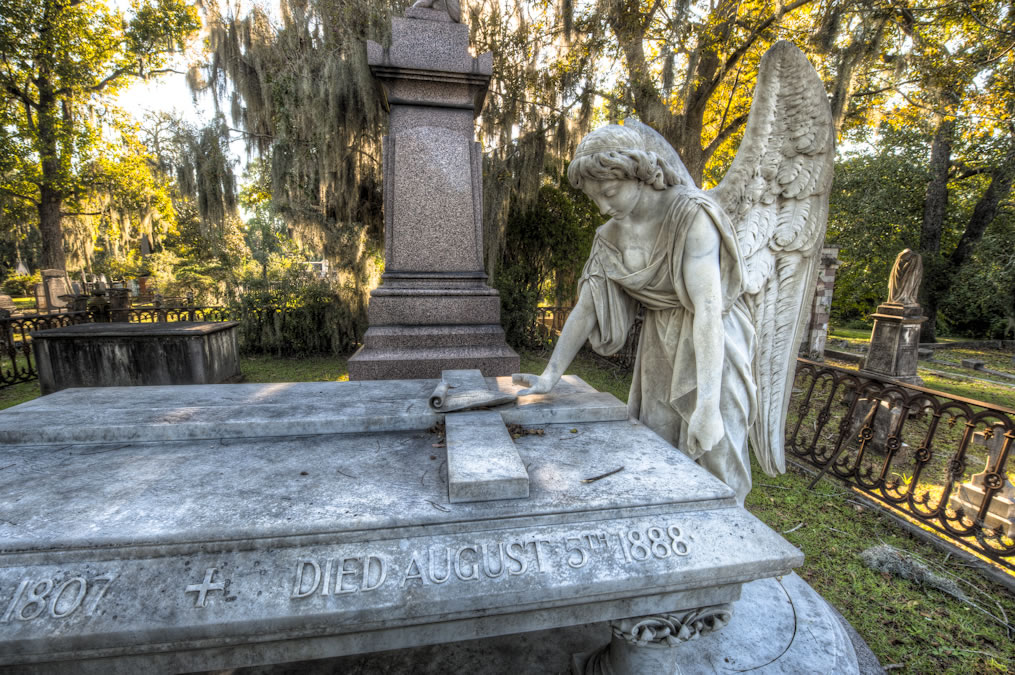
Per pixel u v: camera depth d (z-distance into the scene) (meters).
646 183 1.64
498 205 6.57
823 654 1.63
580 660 1.60
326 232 7.29
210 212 6.50
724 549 1.20
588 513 1.24
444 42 3.71
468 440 1.52
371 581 1.05
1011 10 8.40
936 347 12.83
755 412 1.90
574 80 6.54
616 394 5.89
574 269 8.36
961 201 14.94
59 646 0.92
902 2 6.82
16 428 1.62
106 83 13.91
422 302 3.90
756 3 8.12
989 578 2.48
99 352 5.04
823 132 1.67
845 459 3.66
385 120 5.56
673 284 1.64
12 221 15.20
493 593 1.06
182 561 1.06
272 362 7.56
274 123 6.24
